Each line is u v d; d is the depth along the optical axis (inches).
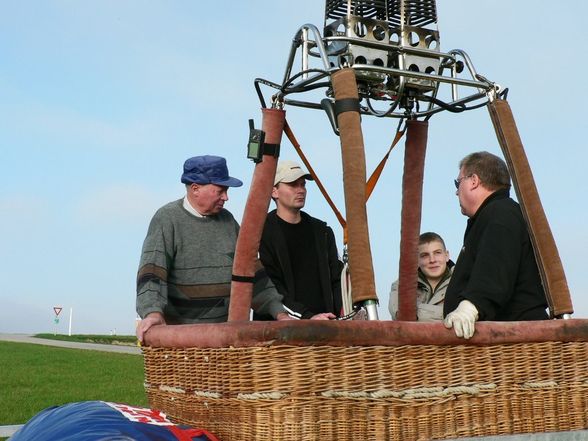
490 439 113.8
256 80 135.3
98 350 991.0
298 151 142.7
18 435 120.2
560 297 129.3
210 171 171.6
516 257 130.9
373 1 131.3
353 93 118.7
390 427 108.4
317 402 104.3
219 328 111.3
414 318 160.4
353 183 115.2
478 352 116.4
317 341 104.1
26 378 597.3
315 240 202.2
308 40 128.0
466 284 140.3
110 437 111.0
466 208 151.4
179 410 125.9
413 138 155.7
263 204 134.7
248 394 105.3
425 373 111.7
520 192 132.7
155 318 147.6
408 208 158.2
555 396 122.6
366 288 111.5
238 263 135.3
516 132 134.6
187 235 172.1
